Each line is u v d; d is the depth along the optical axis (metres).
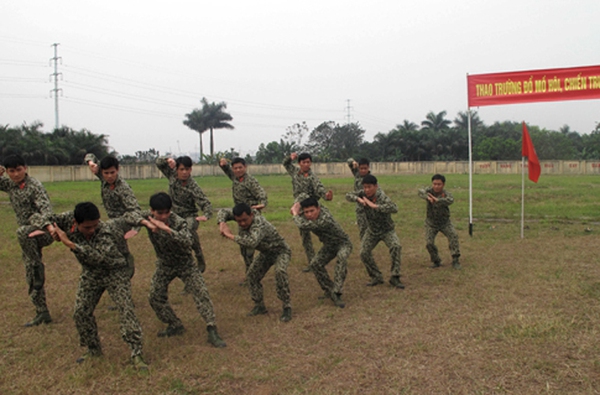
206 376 4.12
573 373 3.96
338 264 6.01
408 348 4.56
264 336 5.02
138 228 5.33
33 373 4.23
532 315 5.31
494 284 6.63
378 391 3.78
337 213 14.81
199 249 7.17
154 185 31.97
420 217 13.55
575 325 4.99
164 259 4.93
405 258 8.62
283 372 4.16
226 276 7.66
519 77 9.71
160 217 4.80
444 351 4.47
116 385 3.97
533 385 3.80
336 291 5.97
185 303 6.28
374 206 6.38
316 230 5.98
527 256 8.35
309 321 5.44
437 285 6.77
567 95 9.46
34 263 5.37
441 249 9.25
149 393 3.85
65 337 5.09
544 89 9.59
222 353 4.59
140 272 7.79
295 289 6.88
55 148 42.19
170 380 4.03
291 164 8.38
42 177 38.97
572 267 7.48
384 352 4.51
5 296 6.45
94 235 4.39
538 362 4.16
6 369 4.30
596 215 13.48
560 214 13.77
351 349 4.61
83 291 4.44
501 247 9.22
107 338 5.09
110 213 6.01
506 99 9.84
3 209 17.09
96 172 6.01
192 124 63.81
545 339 4.64
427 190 7.62
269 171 55.62
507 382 3.86
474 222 12.59
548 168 47.00
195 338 5.03
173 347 4.79
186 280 5.00
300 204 6.08
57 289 6.84
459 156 60.12
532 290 6.29
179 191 7.07
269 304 6.19
